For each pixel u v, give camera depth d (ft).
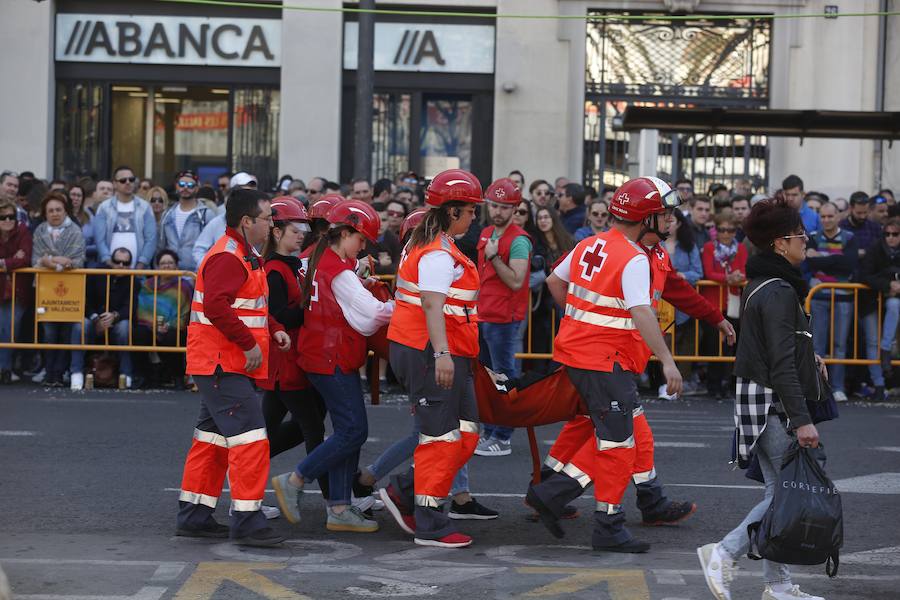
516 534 31.53
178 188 60.90
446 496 30.07
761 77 91.61
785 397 23.93
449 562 28.27
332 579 26.48
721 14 90.43
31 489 35.58
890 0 89.76
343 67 90.74
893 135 68.39
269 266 31.27
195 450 30.17
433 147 91.71
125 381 58.70
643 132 69.10
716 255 58.49
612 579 26.73
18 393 55.88
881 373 59.47
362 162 72.95
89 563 27.43
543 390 30.27
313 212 31.55
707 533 31.94
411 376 29.68
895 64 89.86
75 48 90.53
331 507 31.53
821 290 59.31
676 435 47.34
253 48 90.12
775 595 24.62
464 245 42.75
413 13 90.27
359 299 30.60
